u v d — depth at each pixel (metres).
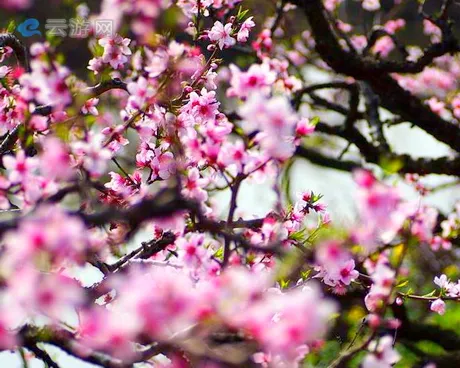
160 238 3.11
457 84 9.38
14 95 3.52
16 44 3.93
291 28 9.05
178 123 3.14
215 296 2.01
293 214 3.48
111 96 4.83
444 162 5.95
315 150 7.57
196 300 2.01
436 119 5.59
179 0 3.92
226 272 2.25
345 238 2.24
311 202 3.49
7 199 2.32
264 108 2.15
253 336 2.02
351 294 4.43
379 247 2.39
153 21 2.45
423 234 2.26
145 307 1.94
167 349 2.22
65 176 2.28
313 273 3.49
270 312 2.07
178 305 1.96
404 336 6.12
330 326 4.19
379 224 2.13
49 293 1.90
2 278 2.01
